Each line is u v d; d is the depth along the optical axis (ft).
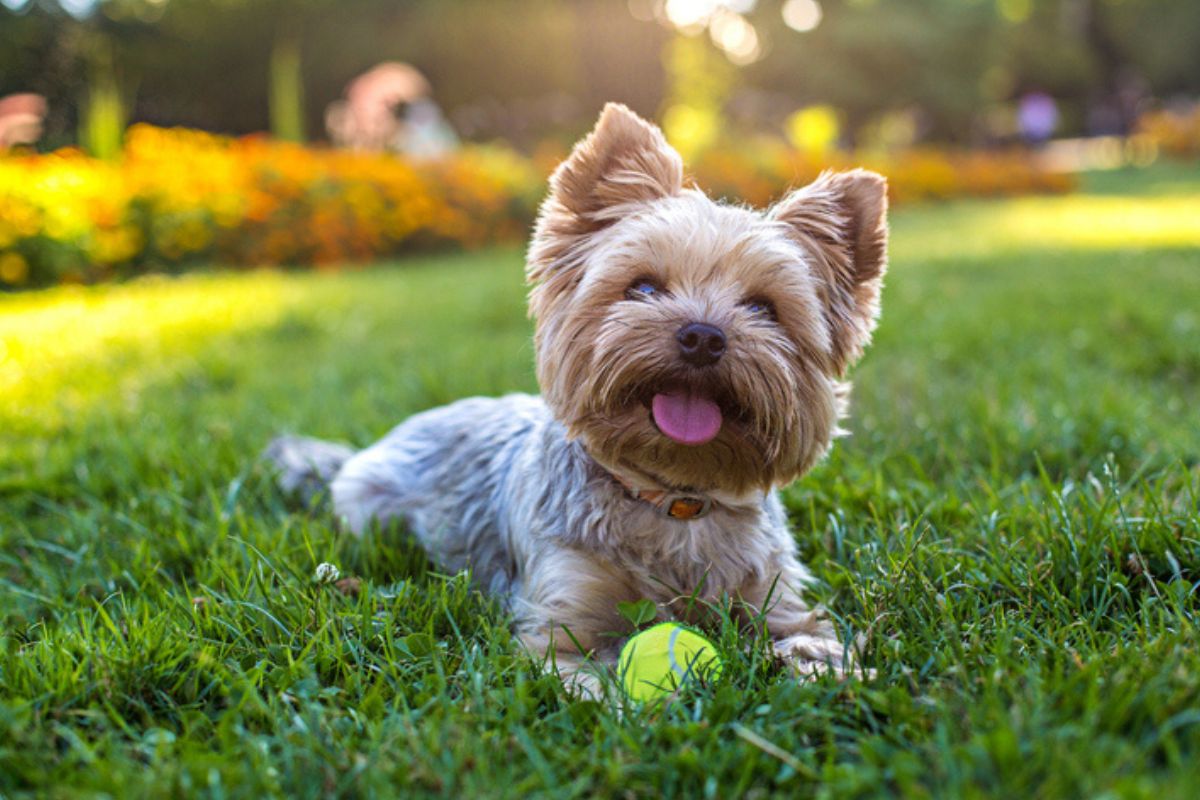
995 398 3.85
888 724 1.87
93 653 2.07
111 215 8.26
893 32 28.55
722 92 29.25
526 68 25.39
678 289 2.35
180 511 2.90
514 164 11.93
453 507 2.89
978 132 31.86
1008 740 1.67
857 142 31.14
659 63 19.86
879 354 4.84
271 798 1.71
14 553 2.88
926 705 1.88
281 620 2.27
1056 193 18.63
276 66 15.42
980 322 5.41
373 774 1.75
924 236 11.16
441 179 10.51
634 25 19.49
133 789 1.72
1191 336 4.64
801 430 2.41
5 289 7.84
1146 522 2.43
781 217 2.52
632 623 2.38
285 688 2.03
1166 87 36.45
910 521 2.71
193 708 1.99
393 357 5.06
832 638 2.35
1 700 1.95
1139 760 1.65
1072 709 1.80
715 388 2.29
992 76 30.91
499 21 24.77
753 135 21.07
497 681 2.06
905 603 2.28
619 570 2.41
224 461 3.33
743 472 2.40
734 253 2.35
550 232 2.55
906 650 2.09
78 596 2.51
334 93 25.58
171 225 8.59
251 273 8.87
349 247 9.49
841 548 2.65
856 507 2.89
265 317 6.07
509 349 5.02
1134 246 9.24
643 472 2.42
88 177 8.38
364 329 5.76
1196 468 2.90
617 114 2.53
